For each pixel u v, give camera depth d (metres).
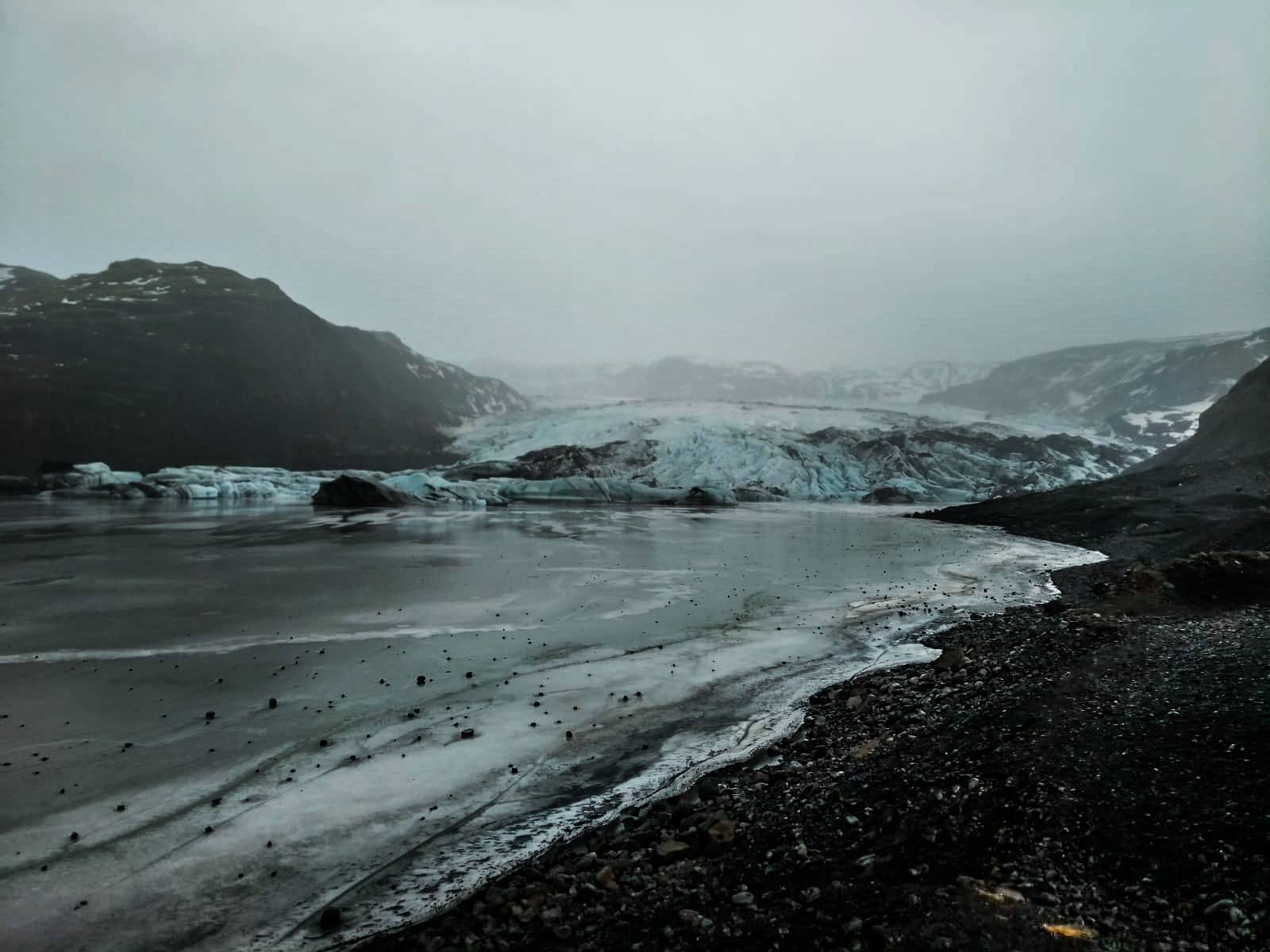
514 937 4.74
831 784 6.77
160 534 29.38
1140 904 4.20
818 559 24.11
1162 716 6.84
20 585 17.62
